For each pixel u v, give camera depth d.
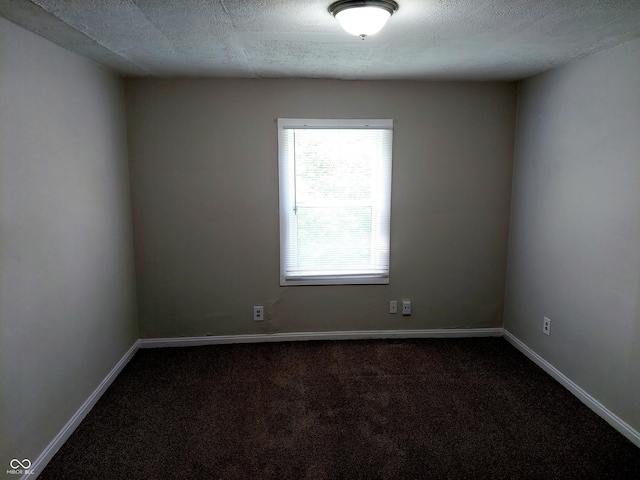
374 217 3.71
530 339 3.46
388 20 2.03
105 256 3.01
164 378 3.15
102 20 1.99
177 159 3.50
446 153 3.65
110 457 2.28
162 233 3.58
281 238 3.66
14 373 1.96
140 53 2.62
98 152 2.91
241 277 3.70
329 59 2.82
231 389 2.99
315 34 2.26
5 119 1.91
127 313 3.44
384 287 3.82
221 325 3.75
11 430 1.94
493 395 2.90
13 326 1.95
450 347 3.69
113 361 3.14
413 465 2.21
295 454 2.30
